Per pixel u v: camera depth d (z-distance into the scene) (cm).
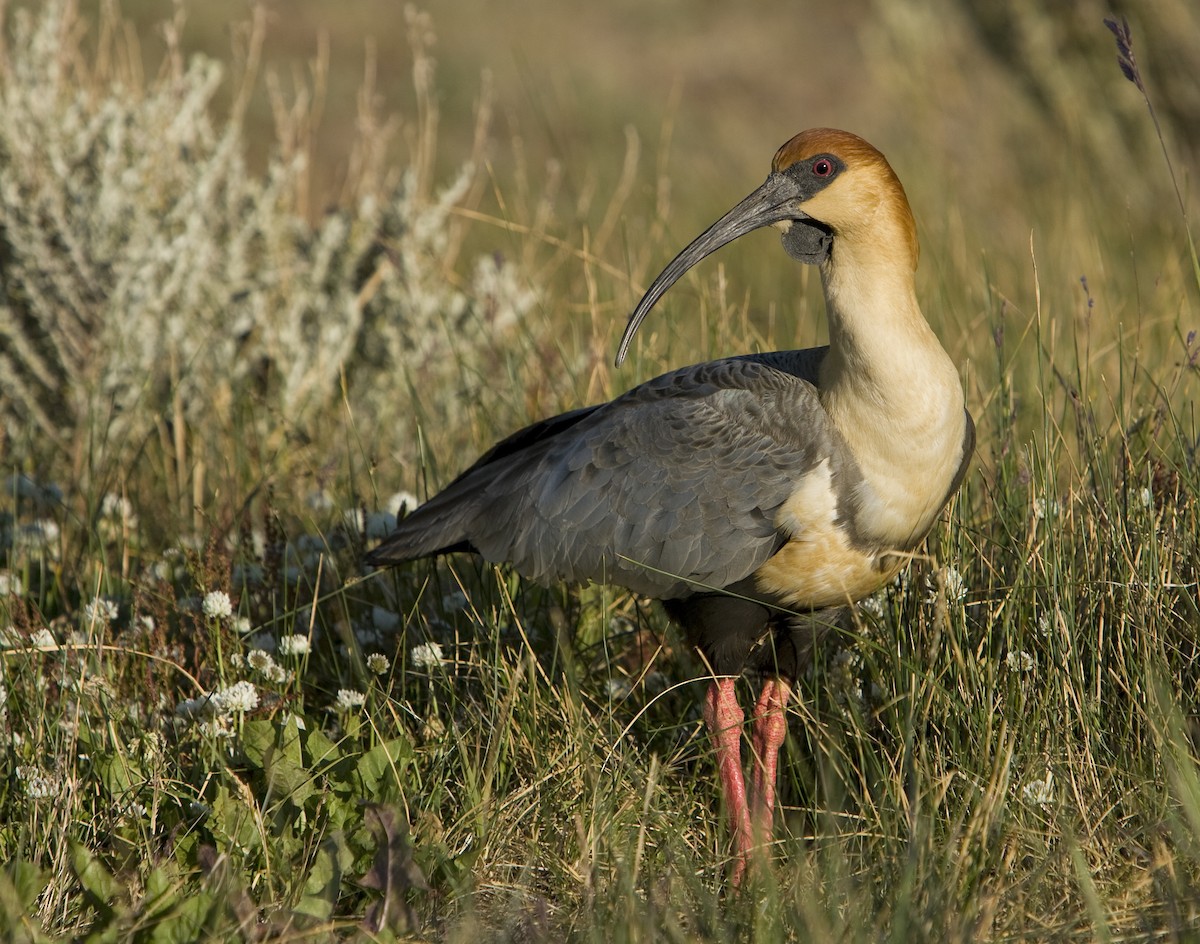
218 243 1455
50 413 1379
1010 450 963
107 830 780
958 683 800
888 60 2075
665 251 1409
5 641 923
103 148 1371
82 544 1075
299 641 898
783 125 2784
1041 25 1959
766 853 747
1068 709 779
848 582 839
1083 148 1897
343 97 2931
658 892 708
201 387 1338
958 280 1449
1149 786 734
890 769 777
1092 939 657
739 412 841
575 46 3447
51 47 1425
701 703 914
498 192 1307
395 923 696
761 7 3747
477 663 891
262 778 788
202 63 1502
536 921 696
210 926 670
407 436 1320
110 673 884
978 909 666
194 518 1151
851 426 809
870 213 793
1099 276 1373
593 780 766
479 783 808
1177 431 925
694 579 844
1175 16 1894
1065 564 849
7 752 823
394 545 941
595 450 870
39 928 678
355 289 1470
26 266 1336
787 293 1591
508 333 1395
